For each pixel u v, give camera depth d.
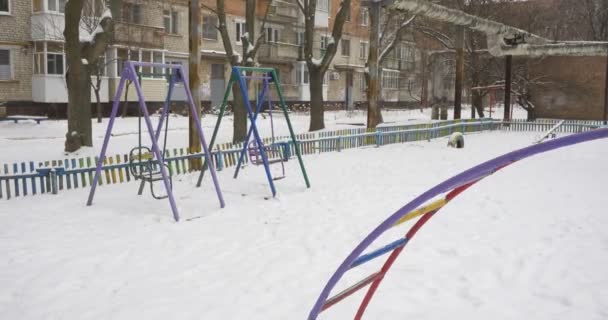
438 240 5.71
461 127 21.64
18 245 5.45
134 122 22.55
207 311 3.89
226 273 4.70
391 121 27.44
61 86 24.45
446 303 4.08
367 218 6.71
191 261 5.04
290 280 4.52
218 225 6.39
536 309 4.01
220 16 14.60
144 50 27.64
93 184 7.26
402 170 11.18
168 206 7.37
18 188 7.74
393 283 4.46
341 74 43.00
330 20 41.06
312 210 7.21
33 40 24.11
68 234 5.89
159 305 4.00
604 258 5.18
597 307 4.05
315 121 20.22
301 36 39.03
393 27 26.84
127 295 4.20
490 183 9.45
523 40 22.61
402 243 2.83
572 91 26.73
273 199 7.98
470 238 5.80
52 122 21.52
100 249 5.37
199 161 10.34
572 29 36.59
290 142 12.58
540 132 22.95
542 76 27.30
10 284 4.40
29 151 13.09
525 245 5.58
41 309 3.93
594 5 32.47
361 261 2.60
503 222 6.54
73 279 4.54
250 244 5.59
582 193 8.52
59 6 24.31
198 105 10.28
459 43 21.78
